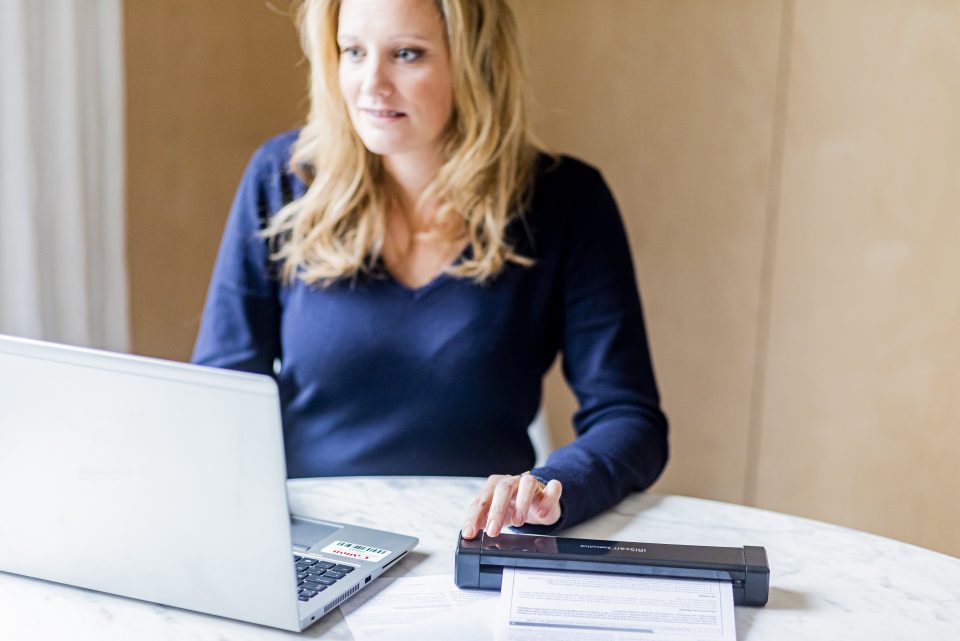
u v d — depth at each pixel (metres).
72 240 2.04
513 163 1.85
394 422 1.85
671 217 2.79
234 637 1.10
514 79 1.83
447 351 1.83
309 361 1.87
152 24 2.35
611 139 2.80
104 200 2.13
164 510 1.11
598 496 1.45
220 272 1.97
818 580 1.27
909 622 1.17
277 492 1.05
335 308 1.87
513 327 1.85
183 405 1.05
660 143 2.76
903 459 2.73
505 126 1.84
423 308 1.85
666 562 1.18
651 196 2.79
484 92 1.79
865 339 2.70
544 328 1.89
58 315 2.05
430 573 1.26
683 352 2.84
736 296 2.77
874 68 2.58
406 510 1.46
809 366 2.75
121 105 2.12
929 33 2.53
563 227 1.89
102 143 2.11
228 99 2.58
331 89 1.84
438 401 1.84
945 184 2.58
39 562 1.20
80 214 2.04
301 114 2.80
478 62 1.77
